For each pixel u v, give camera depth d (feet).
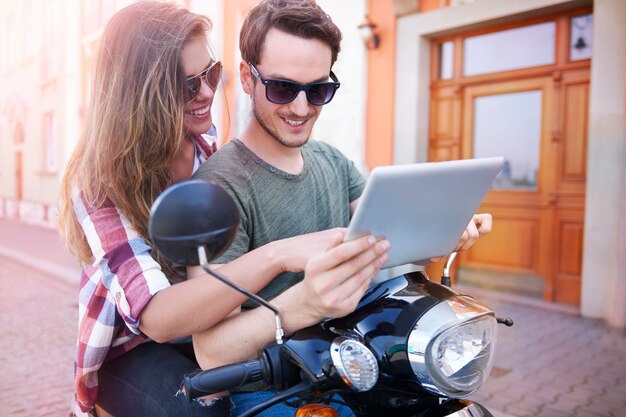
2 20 50.44
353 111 19.71
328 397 3.33
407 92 18.40
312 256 3.26
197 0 5.10
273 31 3.94
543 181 16.74
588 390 10.96
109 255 3.75
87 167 4.18
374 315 3.32
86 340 4.14
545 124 16.55
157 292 3.50
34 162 46.60
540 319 15.29
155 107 4.26
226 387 3.04
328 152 5.04
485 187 3.53
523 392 10.87
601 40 14.42
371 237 2.95
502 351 13.00
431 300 3.33
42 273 24.67
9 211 52.42
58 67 40.86
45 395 11.82
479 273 18.29
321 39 4.00
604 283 15.02
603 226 14.90
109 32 4.44
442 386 3.14
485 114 17.79
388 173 2.78
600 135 14.70
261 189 4.16
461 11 16.92
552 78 16.26
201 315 3.35
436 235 3.56
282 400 3.00
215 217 2.76
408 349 3.14
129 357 4.61
